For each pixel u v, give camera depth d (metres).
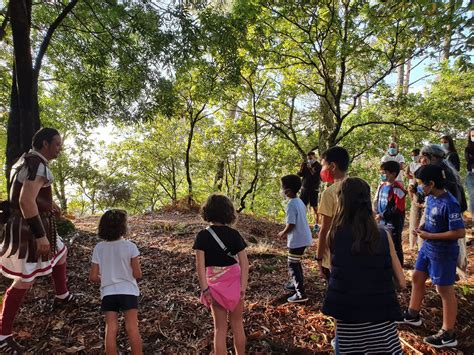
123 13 7.34
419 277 3.67
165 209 10.77
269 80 13.48
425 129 11.98
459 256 3.77
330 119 12.97
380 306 2.43
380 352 2.45
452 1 4.22
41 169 3.17
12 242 3.18
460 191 4.21
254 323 3.78
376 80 10.83
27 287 3.23
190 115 12.92
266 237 8.00
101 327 3.61
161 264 5.49
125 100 8.21
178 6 7.41
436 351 3.41
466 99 12.54
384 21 7.64
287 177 4.24
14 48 5.40
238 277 2.98
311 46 10.18
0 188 18.81
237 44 8.48
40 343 3.33
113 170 19.05
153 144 17.38
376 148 14.41
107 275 3.05
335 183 3.29
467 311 4.12
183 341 3.45
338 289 2.51
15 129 5.76
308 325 3.76
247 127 14.15
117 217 3.09
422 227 3.64
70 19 8.07
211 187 17.27
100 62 7.87
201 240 2.98
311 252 6.49
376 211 4.89
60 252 3.82
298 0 8.69
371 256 2.49
